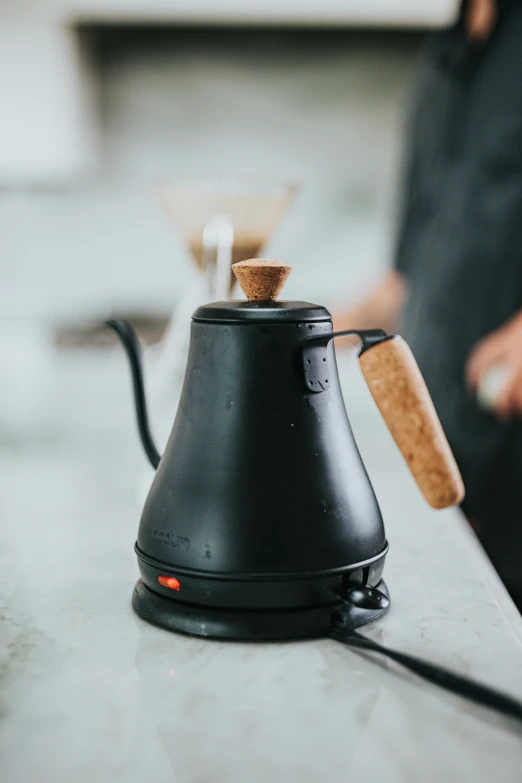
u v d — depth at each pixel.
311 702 0.46
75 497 0.92
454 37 1.64
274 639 0.53
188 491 0.53
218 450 0.52
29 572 0.68
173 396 1.21
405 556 0.72
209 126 3.51
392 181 3.52
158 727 0.43
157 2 3.13
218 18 3.30
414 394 0.49
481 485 1.46
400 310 1.76
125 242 3.51
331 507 0.53
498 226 1.50
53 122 3.43
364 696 0.46
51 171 3.46
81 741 0.42
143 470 1.03
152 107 3.50
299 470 0.52
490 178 1.52
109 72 3.47
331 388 0.54
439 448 0.50
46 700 0.46
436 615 0.58
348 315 1.83
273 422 0.52
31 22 3.30
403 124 3.46
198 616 0.54
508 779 0.38
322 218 3.57
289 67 3.43
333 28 3.37
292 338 0.52
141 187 3.52
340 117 3.47
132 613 0.59
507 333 1.40
